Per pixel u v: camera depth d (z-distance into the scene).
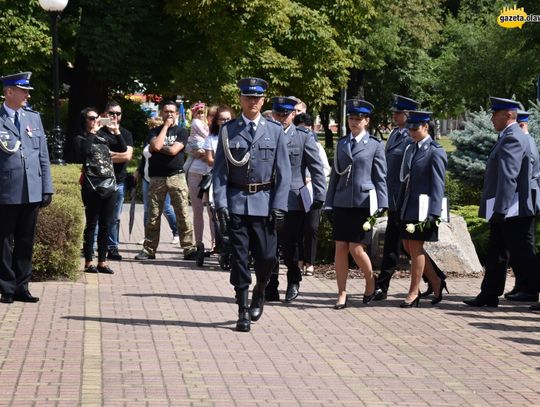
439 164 10.75
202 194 14.05
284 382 7.43
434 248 13.27
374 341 9.03
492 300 11.10
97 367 7.66
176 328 9.32
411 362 8.22
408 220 10.82
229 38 30.03
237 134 9.38
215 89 30.94
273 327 9.56
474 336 9.39
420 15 48.19
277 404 6.80
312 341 8.95
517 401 7.08
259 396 7.00
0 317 9.54
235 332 9.23
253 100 9.37
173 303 10.67
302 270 13.19
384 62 46.88
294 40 33.25
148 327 9.31
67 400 6.70
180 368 7.74
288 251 11.05
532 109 17.56
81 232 11.91
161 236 17.58
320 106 34.47
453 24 50.25
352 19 35.53
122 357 8.05
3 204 10.17
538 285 11.02
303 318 10.10
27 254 10.41
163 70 31.67
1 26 27.69
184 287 11.81
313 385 7.37
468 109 51.34
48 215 11.56
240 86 9.41
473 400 7.08
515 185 10.84
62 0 16.55
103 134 13.80
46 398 6.74
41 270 11.71
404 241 11.01
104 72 30.28
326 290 11.97
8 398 6.72
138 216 21.66
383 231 13.27
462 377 7.76
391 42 45.88
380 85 52.09
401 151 11.38
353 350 8.62
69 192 12.71
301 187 11.05
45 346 8.34
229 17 29.89
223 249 13.33
